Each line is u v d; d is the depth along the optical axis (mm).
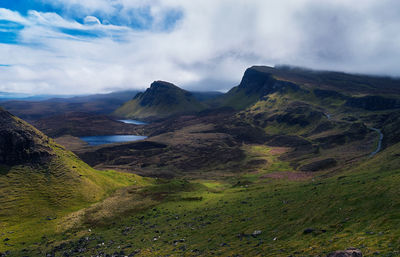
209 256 42094
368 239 32094
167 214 82562
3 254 63750
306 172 169625
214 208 77688
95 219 87125
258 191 93250
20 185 108250
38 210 96438
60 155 137000
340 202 49219
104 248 59625
